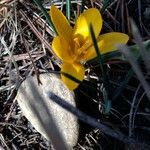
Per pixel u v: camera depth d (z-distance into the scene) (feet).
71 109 0.29
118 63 0.42
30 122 0.41
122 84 0.36
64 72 0.34
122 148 0.40
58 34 0.36
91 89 0.42
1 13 0.46
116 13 0.44
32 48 0.45
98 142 0.41
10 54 0.44
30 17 0.45
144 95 0.41
